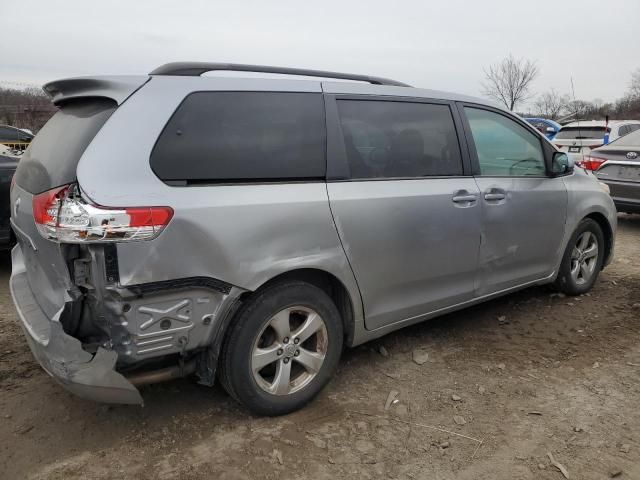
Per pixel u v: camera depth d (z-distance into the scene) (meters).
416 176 3.48
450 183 3.63
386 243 3.26
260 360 2.86
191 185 2.58
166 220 2.43
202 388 3.31
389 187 3.29
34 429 2.85
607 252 5.25
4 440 2.76
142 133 2.50
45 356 2.50
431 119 3.64
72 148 2.53
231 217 2.63
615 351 3.89
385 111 3.40
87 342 2.53
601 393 3.31
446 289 3.73
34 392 3.21
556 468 2.62
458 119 3.79
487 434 2.89
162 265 2.43
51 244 2.51
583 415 3.07
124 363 2.47
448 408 3.15
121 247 2.33
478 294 3.97
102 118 2.55
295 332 2.99
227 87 2.80
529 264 4.34
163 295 2.48
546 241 4.41
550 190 4.36
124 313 2.40
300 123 3.00
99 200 2.30
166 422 2.94
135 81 2.61
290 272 2.94
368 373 3.55
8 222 5.11
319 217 2.95
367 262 3.20
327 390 3.33
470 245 3.76
